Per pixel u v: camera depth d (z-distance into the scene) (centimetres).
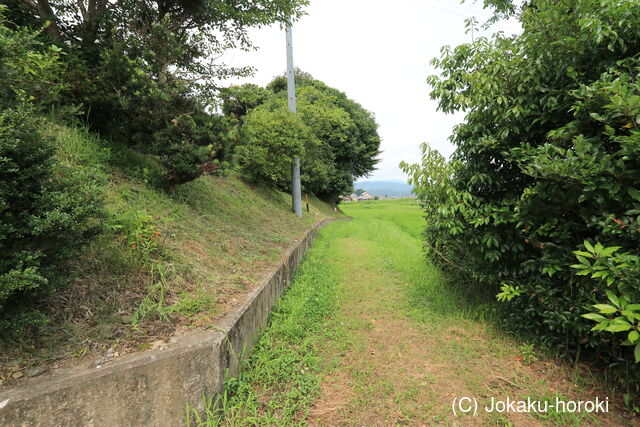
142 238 309
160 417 197
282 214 1132
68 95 418
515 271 332
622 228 219
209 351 219
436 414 234
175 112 471
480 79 318
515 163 332
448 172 363
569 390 258
